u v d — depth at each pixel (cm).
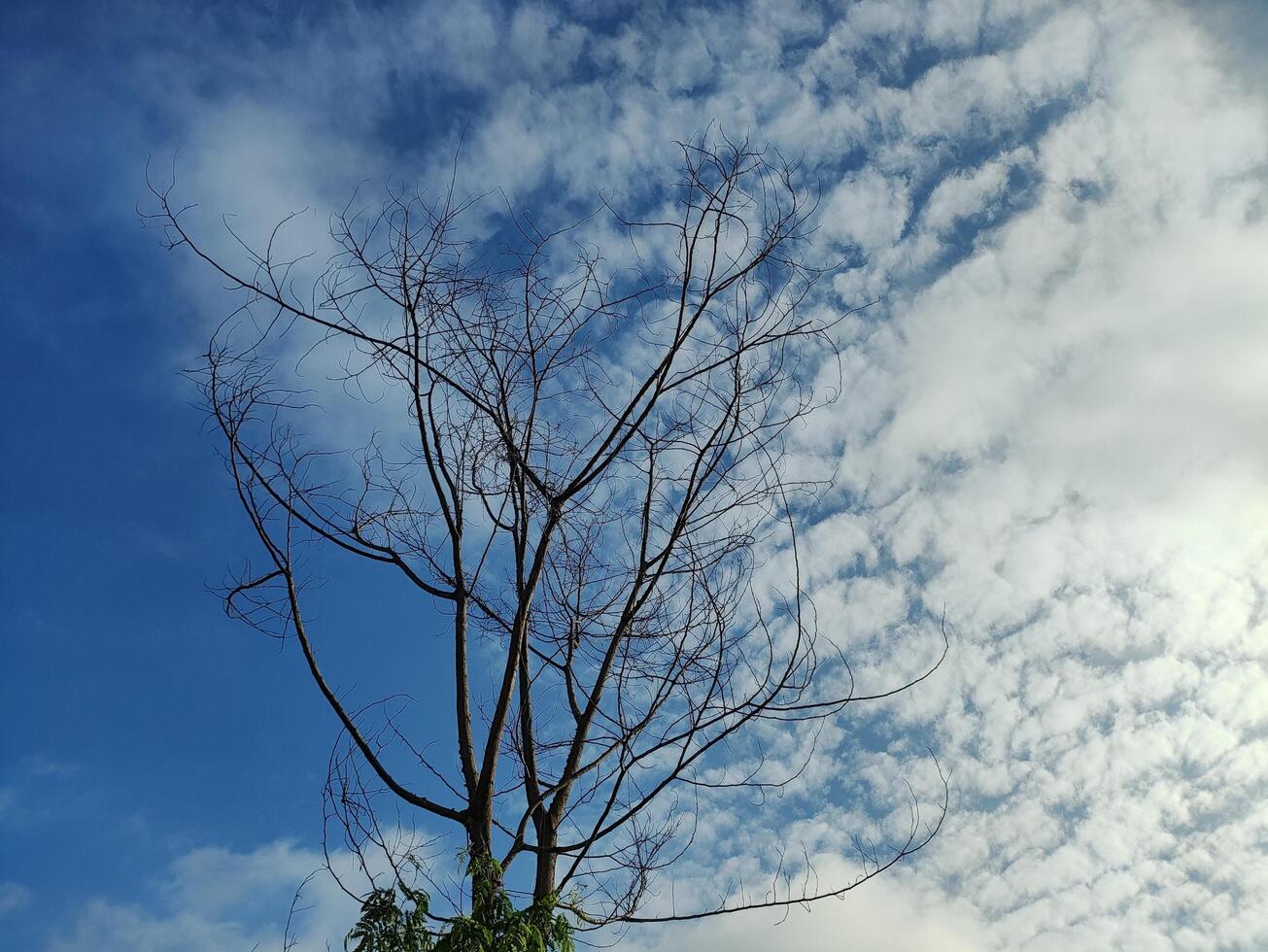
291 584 789
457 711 787
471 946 651
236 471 809
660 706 808
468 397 835
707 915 761
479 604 845
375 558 823
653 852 775
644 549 860
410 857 692
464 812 740
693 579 843
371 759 747
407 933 657
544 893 739
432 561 838
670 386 848
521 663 830
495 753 751
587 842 751
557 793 785
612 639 835
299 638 774
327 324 819
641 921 754
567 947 686
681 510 855
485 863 709
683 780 787
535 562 806
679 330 845
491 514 845
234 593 787
